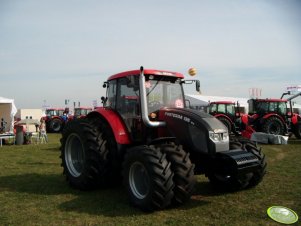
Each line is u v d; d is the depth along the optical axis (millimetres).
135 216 4156
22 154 10289
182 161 4266
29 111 22859
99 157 5215
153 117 5047
